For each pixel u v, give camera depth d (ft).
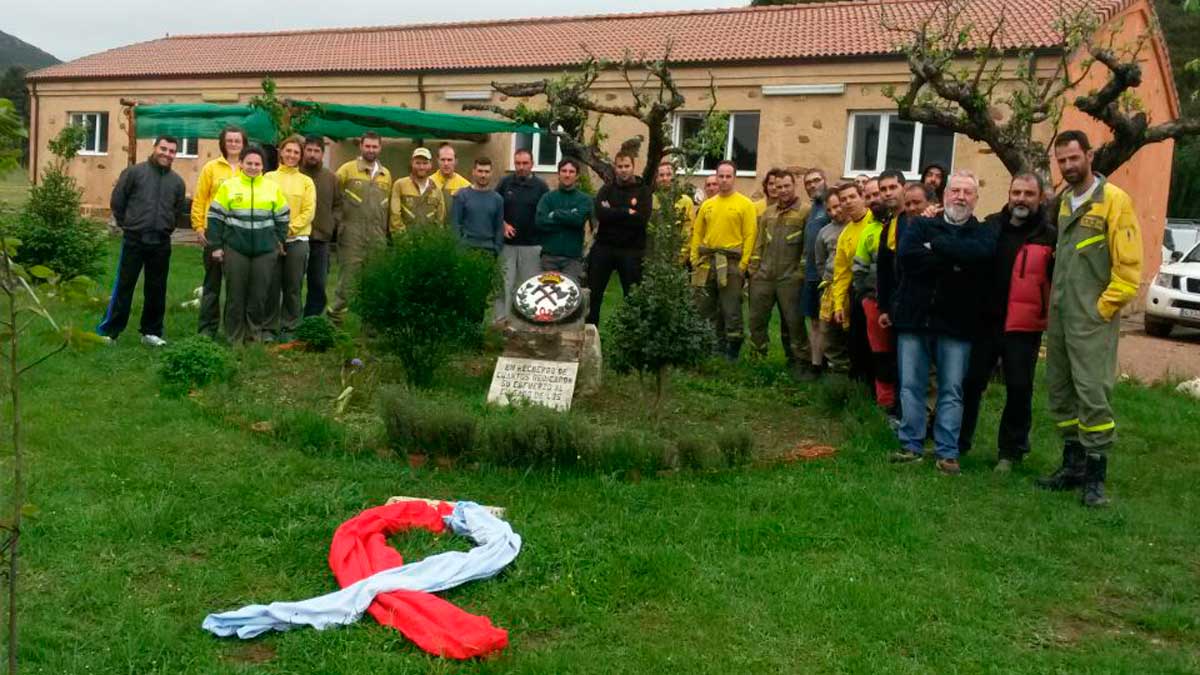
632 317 26.13
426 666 14.03
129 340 34.91
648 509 20.38
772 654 14.84
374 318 29.37
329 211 38.06
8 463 21.15
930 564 18.38
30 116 107.34
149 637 14.52
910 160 64.80
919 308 24.07
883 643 15.30
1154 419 31.76
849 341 30.58
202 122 56.08
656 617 15.98
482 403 28.30
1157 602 17.21
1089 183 22.30
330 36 100.12
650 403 29.73
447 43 88.99
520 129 70.28
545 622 15.66
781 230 34.32
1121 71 34.81
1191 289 59.06
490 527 18.25
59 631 14.64
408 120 66.39
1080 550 19.35
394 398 23.26
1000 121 47.62
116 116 100.42
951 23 41.78
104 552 17.33
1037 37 58.80
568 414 23.35
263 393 28.50
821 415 29.45
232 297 34.45
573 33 85.10
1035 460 25.67
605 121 74.74
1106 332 22.18
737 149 71.87
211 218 34.17
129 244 34.35
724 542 18.84
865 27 70.38
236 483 20.71
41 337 11.15
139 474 21.08
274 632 15.02
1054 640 15.78
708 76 71.10
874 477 23.31
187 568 17.02
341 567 16.81
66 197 47.67
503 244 37.29
